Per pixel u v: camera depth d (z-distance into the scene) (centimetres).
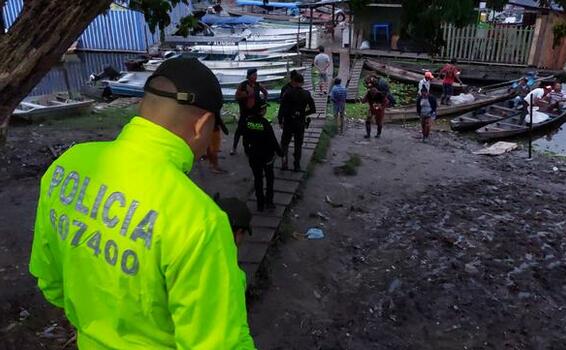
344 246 732
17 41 238
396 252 722
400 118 1588
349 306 591
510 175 1099
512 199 945
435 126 1549
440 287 635
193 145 130
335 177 1004
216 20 2897
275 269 645
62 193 131
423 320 571
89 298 123
